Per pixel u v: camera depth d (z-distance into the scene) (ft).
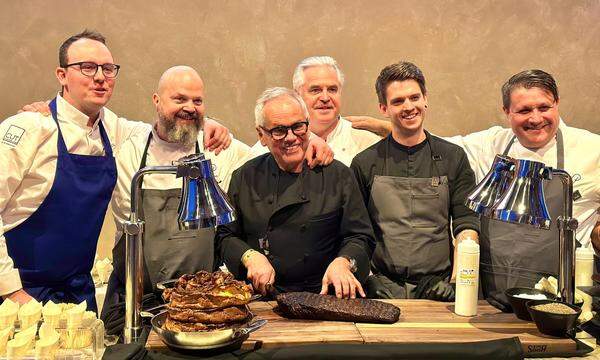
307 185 9.22
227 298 6.79
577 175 10.71
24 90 15.79
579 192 10.69
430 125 16.53
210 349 6.71
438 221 10.34
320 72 11.61
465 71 16.37
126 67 15.83
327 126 11.93
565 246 7.77
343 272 8.38
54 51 15.71
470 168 10.48
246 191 9.34
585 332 7.63
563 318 7.09
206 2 15.81
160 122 10.43
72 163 10.05
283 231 9.18
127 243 7.22
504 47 16.33
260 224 9.20
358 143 12.61
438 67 16.33
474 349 6.79
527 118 10.29
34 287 10.02
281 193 9.16
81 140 10.18
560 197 10.04
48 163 9.95
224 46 15.99
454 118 16.51
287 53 16.12
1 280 8.99
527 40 16.30
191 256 9.61
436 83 16.39
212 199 6.83
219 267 10.66
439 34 16.22
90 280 10.55
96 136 10.50
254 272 8.39
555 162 10.72
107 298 9.43
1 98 15.78
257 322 7.10
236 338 6.75
